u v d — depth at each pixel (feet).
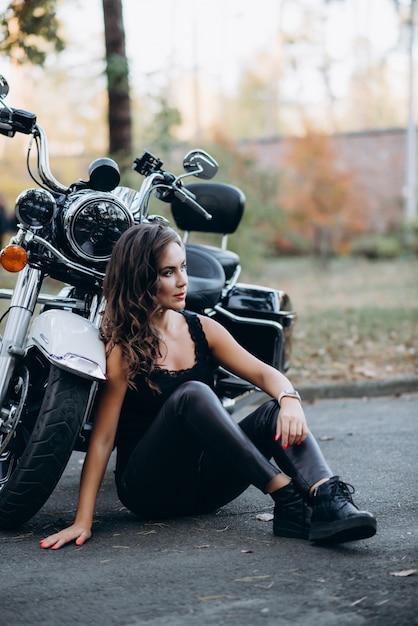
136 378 11.64
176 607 9.07
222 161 64.75
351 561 10.31
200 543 11.22
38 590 9.66
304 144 88.99
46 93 155.53
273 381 11.64
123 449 12.12
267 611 8.91
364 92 185.47
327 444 18.01
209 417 10.93
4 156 101.71
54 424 10.97
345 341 31.89
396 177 105.50
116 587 9.68
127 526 12.16
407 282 63.31
